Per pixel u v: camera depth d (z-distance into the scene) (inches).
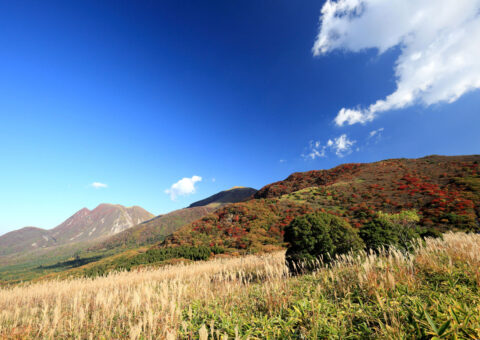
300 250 279.4
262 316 120.4
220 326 109.5
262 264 332.5
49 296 259.9
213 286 208.8
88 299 206.4
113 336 126.4
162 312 136.4
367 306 104.5
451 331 62.9
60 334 138.1
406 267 146.6
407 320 77.7
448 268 137.6
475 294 99.7
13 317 173.0
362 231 291.7
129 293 193.8
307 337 88.3
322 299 121.4
